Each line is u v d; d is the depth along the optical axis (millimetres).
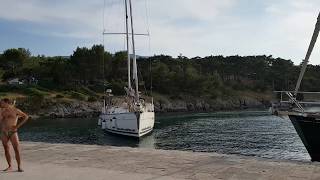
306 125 18859
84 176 9820
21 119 10641
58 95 97875
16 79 110438
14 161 12211
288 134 45031
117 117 41469
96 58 117188
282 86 155250
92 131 51594
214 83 144250
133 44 47250
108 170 10562
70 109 92562
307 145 19156
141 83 90500
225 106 135375
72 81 114000
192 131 49344
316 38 19391
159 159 12109
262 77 170000
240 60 184250
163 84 126875
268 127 54406
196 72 147500
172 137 42562
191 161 11672
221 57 190125
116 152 13711
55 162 11984
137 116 39250
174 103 121812
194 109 125062
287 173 9867
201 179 9391
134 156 12789
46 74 112562
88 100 99125
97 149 14508
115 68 122875
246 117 77500
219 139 40656
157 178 9516
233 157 12250
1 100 10531
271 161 11531
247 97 149250
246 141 38750
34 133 50844
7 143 10516
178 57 167500
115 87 111000
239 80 169250
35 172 10375
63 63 114562
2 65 114562
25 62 116250
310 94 19641
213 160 11773
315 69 133750
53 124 66938
